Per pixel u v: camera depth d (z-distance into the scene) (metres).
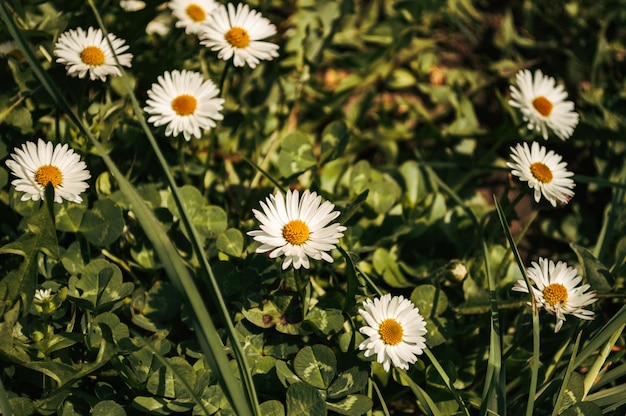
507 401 0.34
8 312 0.31
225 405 0.31
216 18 0.35
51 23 0.36
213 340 0.29
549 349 0.35
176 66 0.38
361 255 0.36
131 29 0.37
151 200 0.35
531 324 0.34
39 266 0.33
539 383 0.34
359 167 0.37
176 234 0.35
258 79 0.40
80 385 0.32
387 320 0.31
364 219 0.37
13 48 0.35
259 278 0.33
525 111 0.36
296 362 0.32
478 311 0.34
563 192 0.33
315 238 0.31
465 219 0.38
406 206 0.38
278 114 0.39
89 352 0.32
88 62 0.33
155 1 0.36
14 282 0.31
